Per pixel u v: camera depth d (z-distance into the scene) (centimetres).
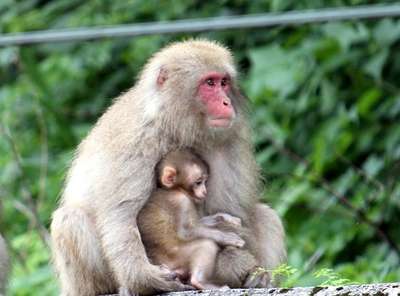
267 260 1172
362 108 1750
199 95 1137
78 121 2008
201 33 1966
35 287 1587
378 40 1811
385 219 1583
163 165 1120
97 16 2044
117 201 1104
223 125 1130
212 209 1152
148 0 2048
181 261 1104
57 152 1920
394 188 1620
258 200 1188
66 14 2081
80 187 1139
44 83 1956
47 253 1644
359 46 1838
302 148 1806
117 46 2041
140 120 1122
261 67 1828
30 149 1922
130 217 1104
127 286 1091
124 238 1095
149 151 1118
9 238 1702
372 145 1755
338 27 1809
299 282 1348
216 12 2016
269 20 1573
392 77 1850
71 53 2034
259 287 1123
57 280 1248
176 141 1137
